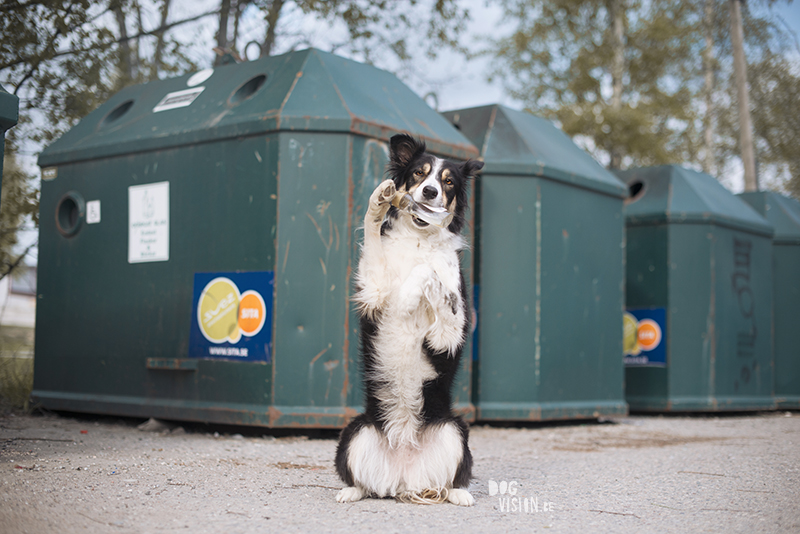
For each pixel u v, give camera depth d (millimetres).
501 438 7223
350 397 6418
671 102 23328
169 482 4328
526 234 7941
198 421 6859
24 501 3637
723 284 10477
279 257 6387
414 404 4094
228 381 6578
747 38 19531
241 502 3865
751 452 6270
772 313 11508
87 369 7578
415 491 4059
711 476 4988
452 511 3793
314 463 5289
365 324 4188
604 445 6820
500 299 7863
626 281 10539
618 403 8820
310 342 6379
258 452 5719
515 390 7820
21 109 9195
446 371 4133
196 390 6781
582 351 8477
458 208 4582
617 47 23125
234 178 6703
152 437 6461
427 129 7363
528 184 7977
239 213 6648
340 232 6465
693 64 24219
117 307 7406
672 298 10125
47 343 7918
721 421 9680
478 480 4809
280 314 6352
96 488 4055
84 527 3236
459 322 4117
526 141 8273
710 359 10203
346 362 6402
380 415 4105
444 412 4152
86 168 7754
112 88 10547
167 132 7152
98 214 7621
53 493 3861
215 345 6695
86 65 9477
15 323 28141
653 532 3371
